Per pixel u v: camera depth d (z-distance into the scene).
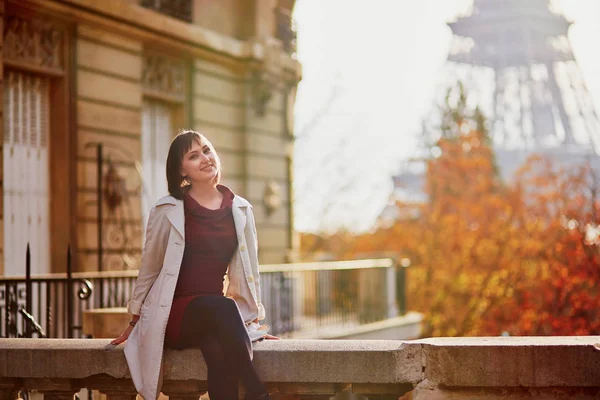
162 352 4.68
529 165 29.44
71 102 14.03
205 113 17.47
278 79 19.33
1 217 12.48
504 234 26.78
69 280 8.81
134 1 15.49
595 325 20.41
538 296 22.25
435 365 4.45
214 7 17.92
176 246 4.72
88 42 14.36
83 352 4.84
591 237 21.62
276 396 6.48
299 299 18.28
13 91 13.24
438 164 32.78
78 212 14.10
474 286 26.94
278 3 20.44
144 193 16.03
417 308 28.64
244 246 4.86
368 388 4.61
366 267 18.52
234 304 4.62
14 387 4.99
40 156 13.74
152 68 16.19
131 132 15.34
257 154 19.02
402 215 33.62
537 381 4.33
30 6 13.09
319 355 4.58
